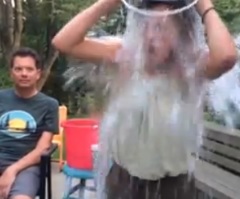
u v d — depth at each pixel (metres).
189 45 1.55
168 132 1.56
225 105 3.82
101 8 1.56
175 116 1.55
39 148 3.30
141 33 1.56
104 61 1.61
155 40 1.55
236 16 5.35
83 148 3.75
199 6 1.53
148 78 1.57
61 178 5.39
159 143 1.56
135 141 1.58
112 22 1.72
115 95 1.61
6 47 10.77
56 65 11.26
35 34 11.31
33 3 11.23
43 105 3.39
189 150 1.58
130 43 1.58
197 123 1.58
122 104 1.59
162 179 1.59
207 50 1.54
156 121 1.56
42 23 11.15
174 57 1.56
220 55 1.47
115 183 1.63
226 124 4.07
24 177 3.19
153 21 1.54
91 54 1.61
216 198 3.17
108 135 1.62
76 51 1.60
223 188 3.20
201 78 1.57
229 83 3.55
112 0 1.56
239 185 3.29
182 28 1.54
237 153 3.66
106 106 1.64
